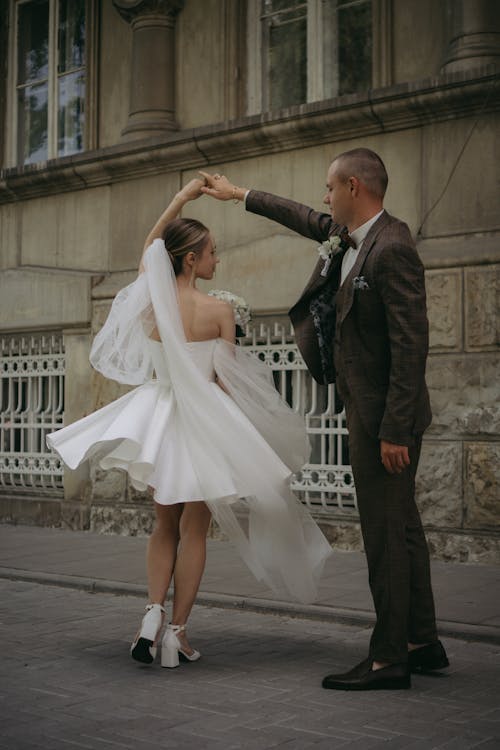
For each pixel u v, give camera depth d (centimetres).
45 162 1077
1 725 373
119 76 1083
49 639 524
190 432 465
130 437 447
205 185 517
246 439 466
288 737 358
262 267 912
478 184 791
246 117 912
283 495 474
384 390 432
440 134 812
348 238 442
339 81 934
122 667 463
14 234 1132
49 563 780
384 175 442
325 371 457
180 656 473
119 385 1013
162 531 477
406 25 875
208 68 1010
